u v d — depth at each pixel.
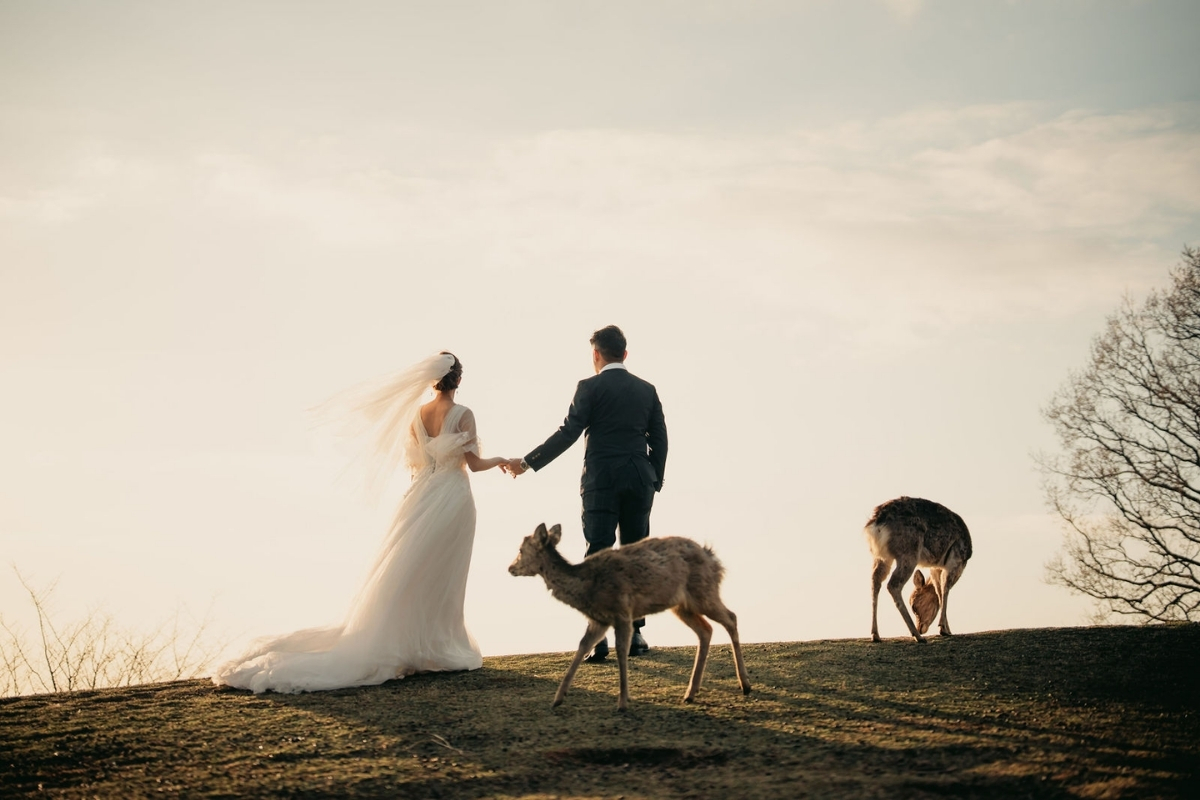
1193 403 24.84
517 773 5.66
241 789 5.49
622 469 9.01
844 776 5.32
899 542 10.03
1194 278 25.84
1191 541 24.75
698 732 6.35
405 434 9.11
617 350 9.32
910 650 9.00
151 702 7.54
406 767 5.81
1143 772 5.20
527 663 9.08
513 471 9.01
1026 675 7.60
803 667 8.38
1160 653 8.10
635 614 7.28
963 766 5.41
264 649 8.38
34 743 6.38
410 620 8.40
